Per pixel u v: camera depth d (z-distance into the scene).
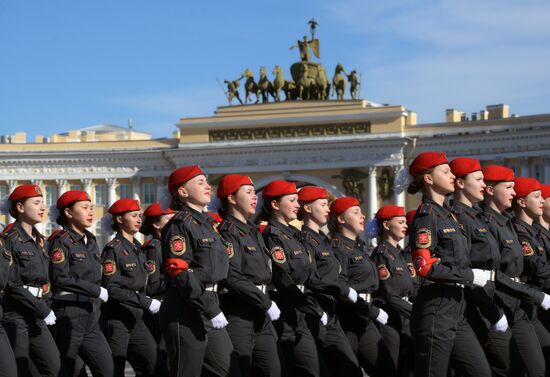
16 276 14.82
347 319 16.22
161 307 12.65
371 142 74.06
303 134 76.94
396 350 17.41
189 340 12.35
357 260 16.75
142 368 17.14
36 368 14.90
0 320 14.05
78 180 81.62
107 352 16.17
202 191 12.88
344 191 75.62
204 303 12.10
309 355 14.85
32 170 82.06
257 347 14.09
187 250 12.59
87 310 16.08
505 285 13.53
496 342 13.80
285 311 15.04
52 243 16.06
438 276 12.60
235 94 79.88
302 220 16.44
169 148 80.06
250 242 14.11
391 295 17.22
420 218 13.05
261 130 77.94
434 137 73.31
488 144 71.31
